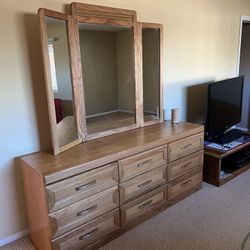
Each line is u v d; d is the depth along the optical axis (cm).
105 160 174
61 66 179
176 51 276
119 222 194
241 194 255
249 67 428
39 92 191
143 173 202
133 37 221
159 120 261
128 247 186
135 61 227
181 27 274
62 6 189
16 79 179
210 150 273
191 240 192
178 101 294
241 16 347
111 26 208
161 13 252
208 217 219
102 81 212
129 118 236
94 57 203
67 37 181
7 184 188
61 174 155
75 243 171
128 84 229
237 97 322
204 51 309
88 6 191
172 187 231
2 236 194
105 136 218
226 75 352
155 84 250
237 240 191
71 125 195
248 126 449
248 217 218
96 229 180
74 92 192
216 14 310
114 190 185
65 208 161
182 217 220
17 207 196
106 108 218
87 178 167
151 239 194
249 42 418
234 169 298
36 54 184
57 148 179
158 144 207
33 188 167
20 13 173
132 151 190
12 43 173
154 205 218
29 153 192
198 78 311
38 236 179
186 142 233
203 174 281
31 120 191
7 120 180
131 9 228
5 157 184
